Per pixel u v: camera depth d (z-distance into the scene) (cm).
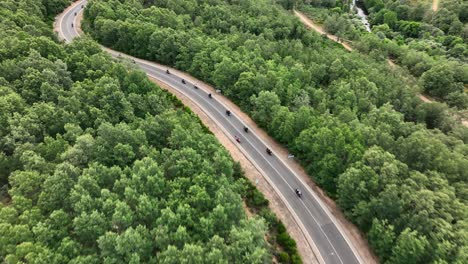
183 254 5159
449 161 7950
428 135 9450
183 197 6494
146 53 14625
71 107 8050
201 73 13262
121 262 5150
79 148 6756
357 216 7744
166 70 14138
